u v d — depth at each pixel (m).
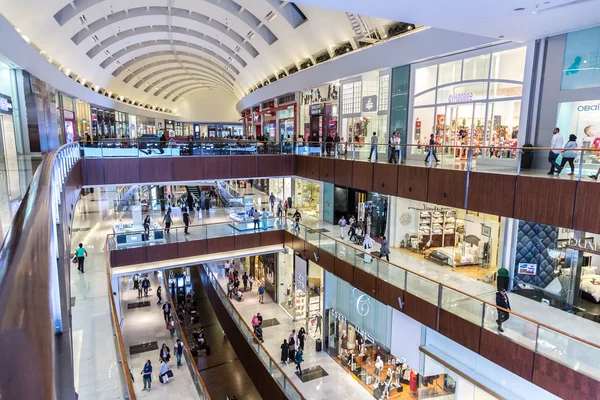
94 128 35.97
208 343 22.73
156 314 21.72
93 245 16.27
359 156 17.20
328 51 24.28
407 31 17.66
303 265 18.67
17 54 16.27
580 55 11.34
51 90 22.56
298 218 21.58
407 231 17.06
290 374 15.74
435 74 16.86
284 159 22.62
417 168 13.98
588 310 10.59
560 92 11.92
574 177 9.56
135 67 40.34
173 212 25.67
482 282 13.08
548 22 10.49
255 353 16.17
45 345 1.08
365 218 19.22
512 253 12.52
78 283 10.43
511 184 10.74
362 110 21.36
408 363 13.23
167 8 27.56
